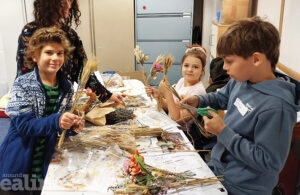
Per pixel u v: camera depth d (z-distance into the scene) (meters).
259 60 1.01
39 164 1.28
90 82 1.75
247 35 0.99
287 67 2.42
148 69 4.26
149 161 1.25
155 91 1.86
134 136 1.46
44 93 1.33
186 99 1.43
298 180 1.80
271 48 1.02
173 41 4.21
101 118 1.57
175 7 4.05
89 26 4.09
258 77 1.08
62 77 1.43
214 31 3.95
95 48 4.19
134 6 4.07
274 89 1.03
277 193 1.65
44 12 1.56
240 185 1.15
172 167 1.20
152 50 4.24
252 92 1.10
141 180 1.06
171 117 1.74
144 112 1.82
